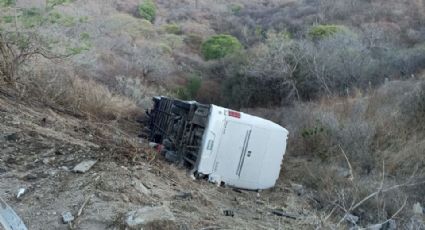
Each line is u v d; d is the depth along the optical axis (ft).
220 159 23.84
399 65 68.54
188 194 17.71
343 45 77.46
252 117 24.88
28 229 12.66
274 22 138.82
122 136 28.04
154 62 91.81
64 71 35.65
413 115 38.55
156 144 29.89
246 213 18.67
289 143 38.27
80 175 16.31
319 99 65.00
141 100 58.70
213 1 181.06
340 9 126.93
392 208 22.79
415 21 108.17
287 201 22.84
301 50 75.46
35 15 31.63
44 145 19.08
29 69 30.53
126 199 14.83
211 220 15.42
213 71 104.27
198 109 25.68
